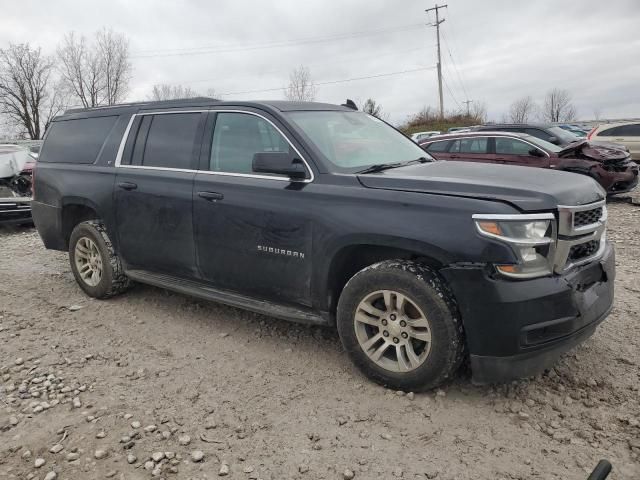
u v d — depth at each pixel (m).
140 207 4.50
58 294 5.39
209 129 4.19
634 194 12.82
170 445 2.84
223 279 4.05
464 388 3.31
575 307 2.96
